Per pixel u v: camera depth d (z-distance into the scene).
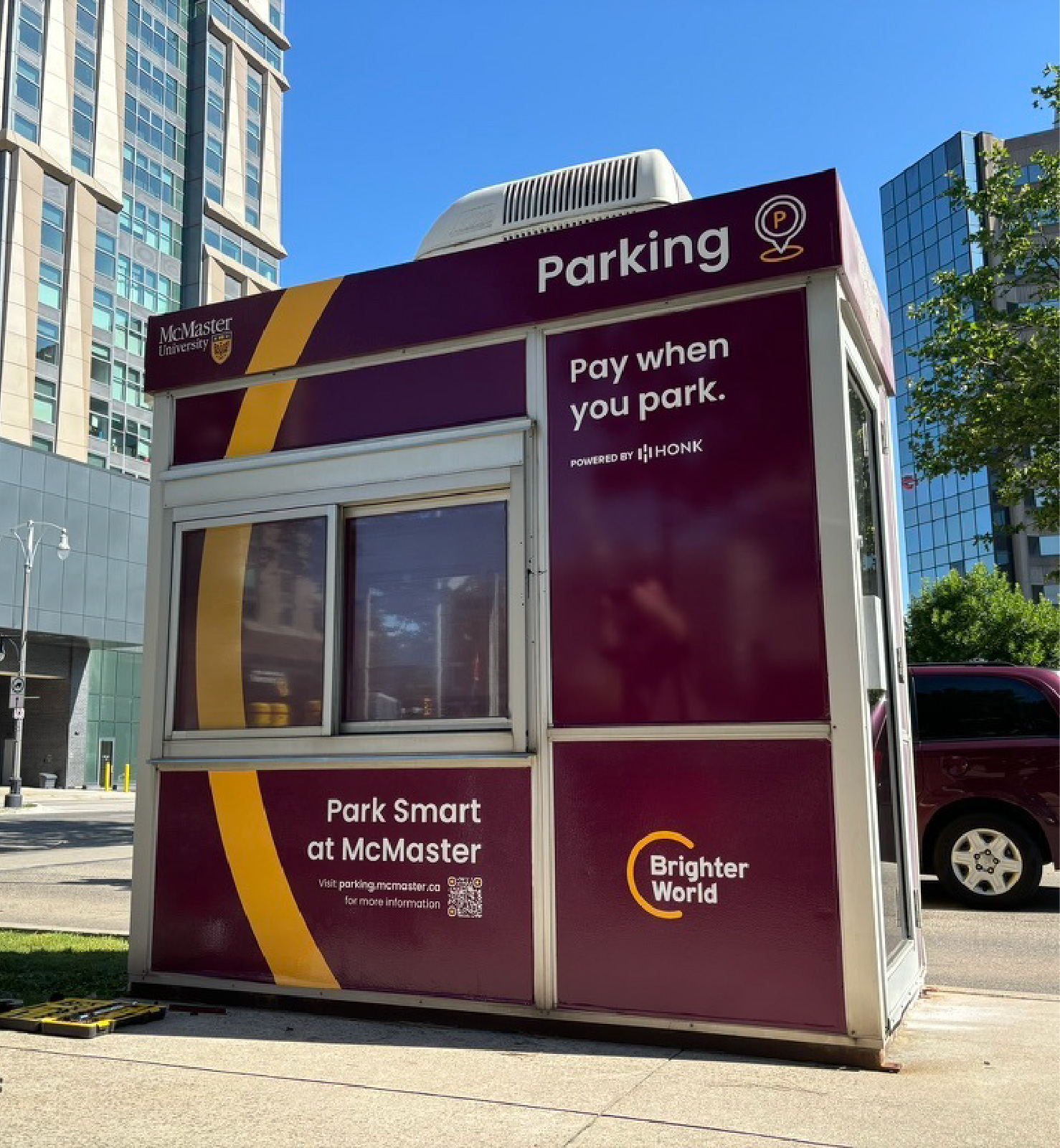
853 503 4.23
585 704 4.53
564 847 4.50
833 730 4.09
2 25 49.38
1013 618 45.06
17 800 31.44
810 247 4.33
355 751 4.99
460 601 4.97
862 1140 3.24
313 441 5.36
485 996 4.57
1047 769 9.11
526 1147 3.19
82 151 52.69
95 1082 3.85
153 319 5.85
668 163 5.45
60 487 42.78
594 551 4.61
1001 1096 3.66
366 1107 3.56
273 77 67.19
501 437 4.87
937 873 9.34
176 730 5.49
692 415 4.52
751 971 4.13
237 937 5.14
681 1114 3.47
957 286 22.27
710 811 4.26
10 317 48.03
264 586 5.40
